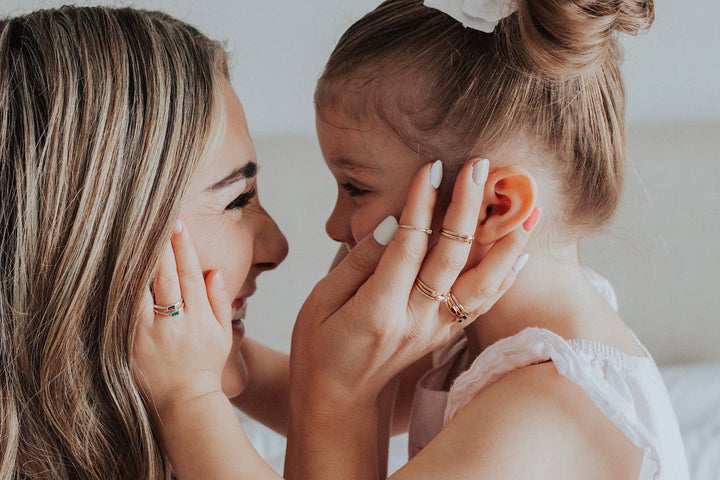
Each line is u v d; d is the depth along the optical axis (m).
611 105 0.94
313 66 2.05
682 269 2.31
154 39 0.83
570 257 1.01
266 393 1.28
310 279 2.44
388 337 0.89
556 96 0.87
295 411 0.96
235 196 0.92
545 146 0.89
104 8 0.88
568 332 0.95
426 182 0.85
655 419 0.88
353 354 0.90
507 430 0.82
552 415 0.83
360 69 0.91
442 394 1.13
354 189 0.97
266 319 2.45
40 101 0.80
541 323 0.97
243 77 2.06
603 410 0.85
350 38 0.94
